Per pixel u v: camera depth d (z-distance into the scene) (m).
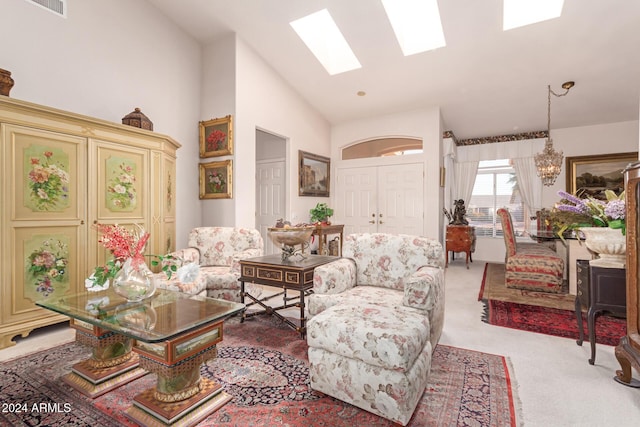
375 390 1.55
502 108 5.44
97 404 1.70
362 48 4.27
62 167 2.65
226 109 4.34
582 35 3.62
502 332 2.70
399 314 1.78
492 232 6.82
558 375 1.98
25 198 2.46
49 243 2.59
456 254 7.05
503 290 4.18
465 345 2.44
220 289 3.08
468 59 4.23
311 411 1.62
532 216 6.35
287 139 5.33
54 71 3.06
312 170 5.90
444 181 6.12
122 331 1.54
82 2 3.28
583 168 5.98
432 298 2.01
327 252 5.77
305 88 5.37
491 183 6.83
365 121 6.21
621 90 4.66
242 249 3.67
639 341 1.68
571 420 1.55
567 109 5.34
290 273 2.54
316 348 1.75
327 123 6.43
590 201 2.25
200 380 1.73
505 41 3.84
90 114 3.34
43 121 2.53
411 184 5.78
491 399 1.72
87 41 3.32
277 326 2.84
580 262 2.43
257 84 4.63
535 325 2.87
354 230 6.33
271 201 5.66
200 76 4.60
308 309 2.28
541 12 3.51
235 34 4.29
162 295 2.13
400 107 5.66
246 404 1.69
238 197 4.30
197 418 1.56
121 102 3.63
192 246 3.71
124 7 3.67
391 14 3.88
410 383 1.50
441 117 5.73
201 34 4.42
